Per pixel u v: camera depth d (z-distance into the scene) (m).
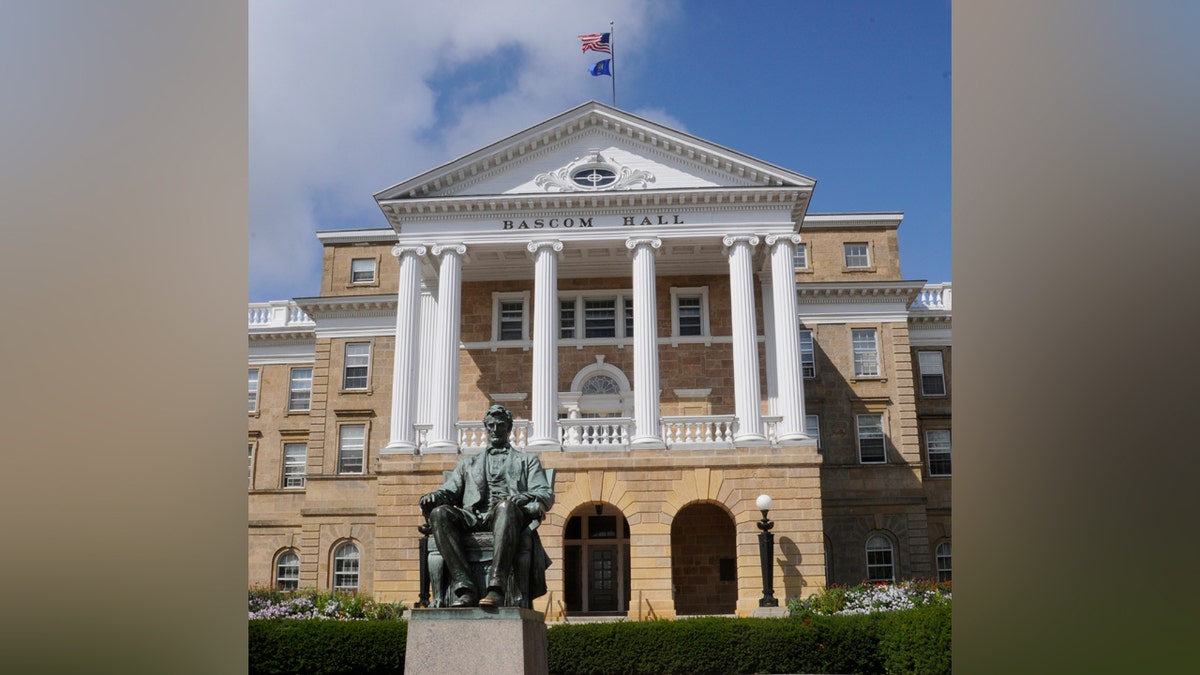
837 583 42.59
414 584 33.84
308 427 48.44
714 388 39.59
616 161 38.09
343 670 22.69
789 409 35.16
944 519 46.53
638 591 33.19
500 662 9.40
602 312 41.00
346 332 47.56
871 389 44.84
